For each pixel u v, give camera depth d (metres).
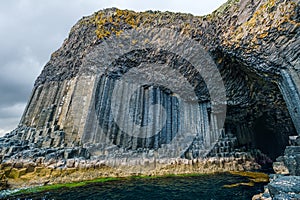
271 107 21.00
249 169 22.23
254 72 17.58
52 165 17.55
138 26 23.72
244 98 21.88
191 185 15.34
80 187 15.13
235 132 26.05
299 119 13.09
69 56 27.44
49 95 26.47
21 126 25.97
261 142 28.66
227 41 17.73
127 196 12.86
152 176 18.92
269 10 14.02
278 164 17.11
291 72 13.52
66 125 22.47
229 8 17.73
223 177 17.94
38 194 13.50
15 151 19.28
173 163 20.59
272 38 14.13
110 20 25.19
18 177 16.14
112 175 18.72
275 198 6.50
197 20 20.44
